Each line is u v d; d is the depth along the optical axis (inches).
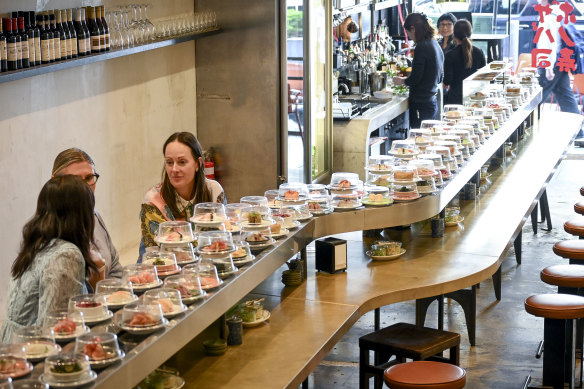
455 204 271.9
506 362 235.6
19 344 124.0
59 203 137.3
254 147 318.0
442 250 227.9
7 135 220.2
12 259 225.6
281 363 157.8
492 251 227.1
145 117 287.3
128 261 270.4
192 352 162.4
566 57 503.2
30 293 136.0
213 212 179.9
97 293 143.8
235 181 322.3
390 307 275.6
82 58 225.6
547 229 365.1
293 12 318.7
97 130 260.2
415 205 222.5
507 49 508.4
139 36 261.9
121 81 271.6
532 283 300.0
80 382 118.4
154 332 136.1
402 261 218.2
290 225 195.0
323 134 366.0
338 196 216.4
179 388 143.9
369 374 186.9
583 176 459.2
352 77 402.0
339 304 187.8
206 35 299.7
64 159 163.2
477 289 294.0
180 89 309.4
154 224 184.9
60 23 221.3
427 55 406.3
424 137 269.7
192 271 153.9
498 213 266.4
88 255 139.6
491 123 313.7
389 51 460.1
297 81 329.1
